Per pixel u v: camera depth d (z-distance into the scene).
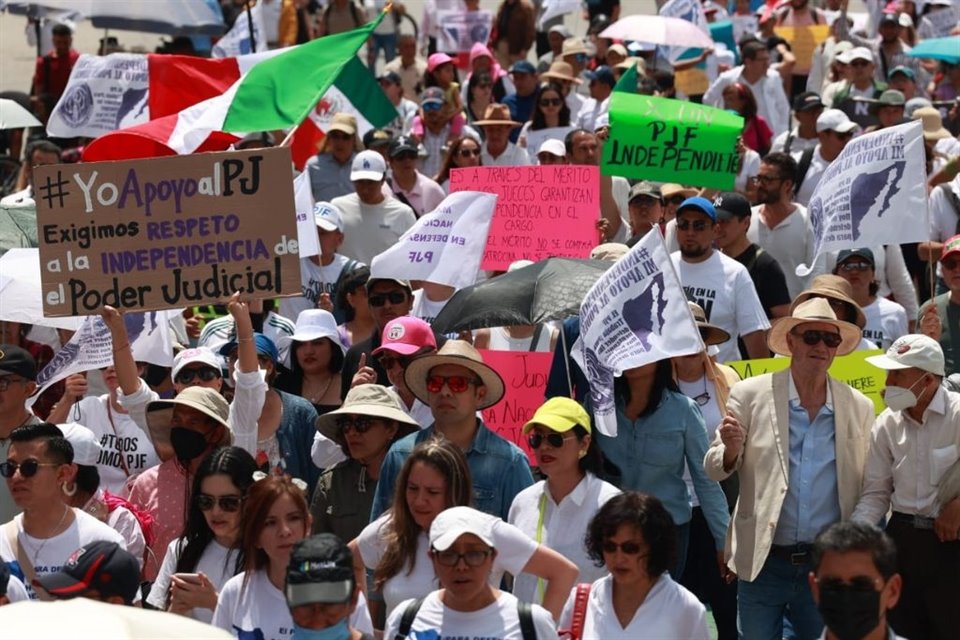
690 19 57.91
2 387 27.22
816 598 17.81
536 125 50.44
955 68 60.81
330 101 48.78
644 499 20.56
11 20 87.00
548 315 27.69
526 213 35.94
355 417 25.19
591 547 20.75
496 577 22.52
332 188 46.22
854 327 25.81
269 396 27.39
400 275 32.00
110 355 29.47
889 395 24.28
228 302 25.56
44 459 23.20
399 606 20.16
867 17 71.69
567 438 22.95
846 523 17.66
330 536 18.52
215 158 25.42
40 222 25.61
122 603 19.94
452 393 24.38
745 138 51.03
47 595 21.39
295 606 18.22
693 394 28.23
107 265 25.64
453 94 52.97
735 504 28.02
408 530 21.92
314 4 75.38
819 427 24.94
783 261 38.38
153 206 25.52
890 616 25.25
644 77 54.69
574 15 80.94
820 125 44.00
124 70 42.81
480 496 24.33
